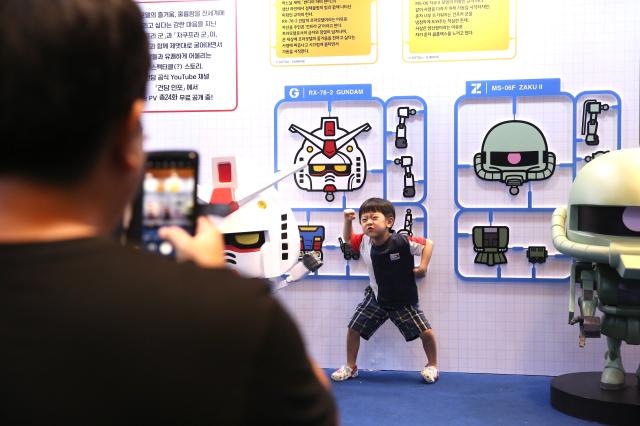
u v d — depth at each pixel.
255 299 0.44
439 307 3.22
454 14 3.14
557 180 3.12
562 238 2.61
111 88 0.43
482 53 3.13
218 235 0.68
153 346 0.41
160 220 0.71
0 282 0.41
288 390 0.43
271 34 3.27
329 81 3.24
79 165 0.43
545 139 3.12
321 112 3.26
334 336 3.29
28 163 0.42
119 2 0.44
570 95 3.08
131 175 0.48
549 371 3.16
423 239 3.06
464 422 2.53
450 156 3.18
